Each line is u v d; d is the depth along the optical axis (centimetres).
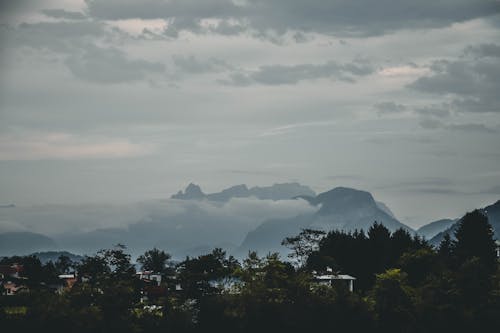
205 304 14925
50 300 13675
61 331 13162
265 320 14062
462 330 14625
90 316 13425
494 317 14838
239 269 15262
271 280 14862
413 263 17462
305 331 13988
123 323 13738
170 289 17962
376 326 14262
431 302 14700
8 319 13200
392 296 14675
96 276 18188
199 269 17400
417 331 14500
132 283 17050
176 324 14425
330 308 14138
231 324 14338
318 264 18688
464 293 15088
